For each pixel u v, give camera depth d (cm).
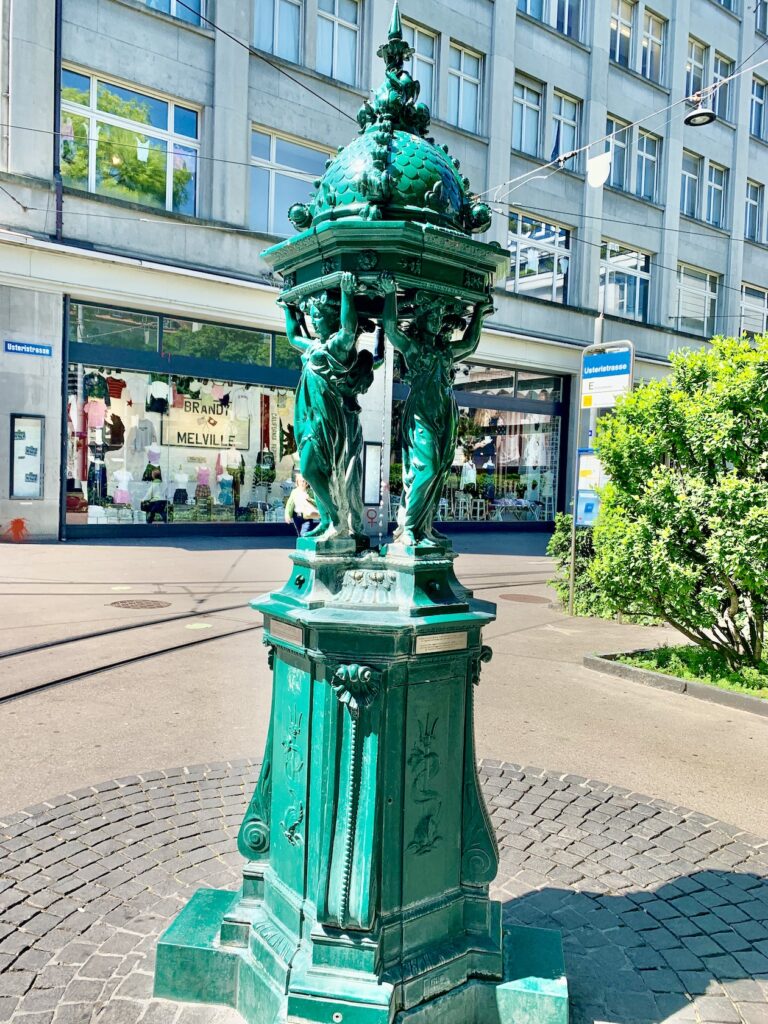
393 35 240
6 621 775
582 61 2130
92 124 1444
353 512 250
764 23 2592
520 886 324
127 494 1531
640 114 2266
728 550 567
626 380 912
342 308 224
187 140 1552
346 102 1736
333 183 235
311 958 222
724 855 357
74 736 475
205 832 360
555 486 2262
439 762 232
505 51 1959
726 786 436
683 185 2433
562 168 2108
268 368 1677
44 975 255
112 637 723
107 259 1393
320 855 221
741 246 2570
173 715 518
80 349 1443
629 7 2245
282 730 242
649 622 895
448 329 246
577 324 2153
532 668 690
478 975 240
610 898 316
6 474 1361
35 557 1217
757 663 641
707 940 288
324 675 222
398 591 225
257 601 248
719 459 602
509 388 2138
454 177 240
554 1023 232
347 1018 211
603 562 653
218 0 1538
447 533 1997
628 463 649
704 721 550
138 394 1531
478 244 224
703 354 652
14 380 1352
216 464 1642
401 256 219
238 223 1590
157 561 1226
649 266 2352
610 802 411
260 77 1608
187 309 1512
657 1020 243
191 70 1527
